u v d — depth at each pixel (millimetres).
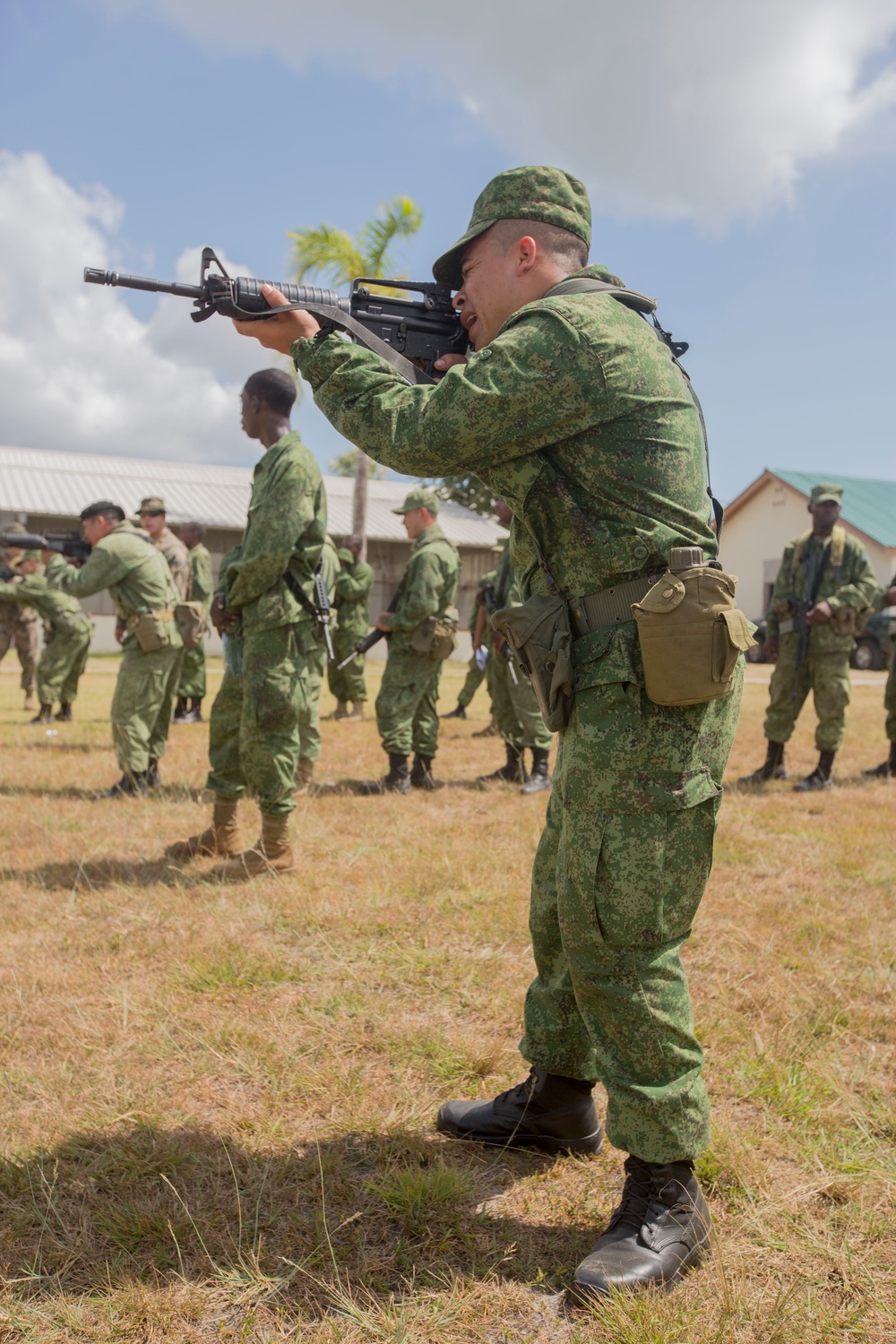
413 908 3984
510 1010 3014
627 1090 1882
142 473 30484
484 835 5246
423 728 6727
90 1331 1706
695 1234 1901
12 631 11305
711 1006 3090
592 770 1851
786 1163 2279
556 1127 2279
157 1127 2332
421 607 6289
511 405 1787
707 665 1757
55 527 25719
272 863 4426
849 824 5840
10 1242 1912
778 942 3715
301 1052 2744
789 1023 2955
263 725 4262
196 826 5375
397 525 28703
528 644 1909
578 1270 1819
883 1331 1716
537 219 2021
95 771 7004
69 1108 2408
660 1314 1705
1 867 4527
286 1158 2223
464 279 2160
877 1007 3152
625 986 1875
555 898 2158
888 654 23609
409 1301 1774
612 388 1791
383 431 1920
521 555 2043
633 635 1839
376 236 18547
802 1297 1799
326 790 6539
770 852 5078
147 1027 2877
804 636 7004
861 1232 2008
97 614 25672
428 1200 2049
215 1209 2035
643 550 1828
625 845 1836
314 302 2184
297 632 4273
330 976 3289
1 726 9656
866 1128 2406
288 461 4168
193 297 2203
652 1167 1926
